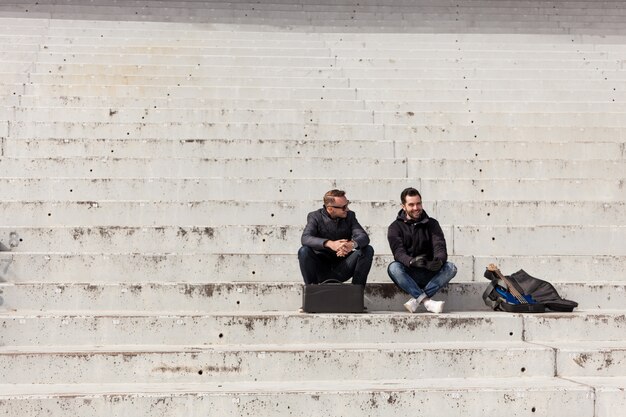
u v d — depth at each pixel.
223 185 8.82
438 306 6.84
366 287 7.19
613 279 7.78
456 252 8.09
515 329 6.59
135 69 12.08
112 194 8.70
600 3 16.69
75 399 5.24
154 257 7.46
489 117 10.84
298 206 8.39
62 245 7.76
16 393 5.34
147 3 15.82
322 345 6.29
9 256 7.30
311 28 14.83
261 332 6.40
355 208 8.44
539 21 15.96
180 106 10.95
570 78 12.48
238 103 11.03
